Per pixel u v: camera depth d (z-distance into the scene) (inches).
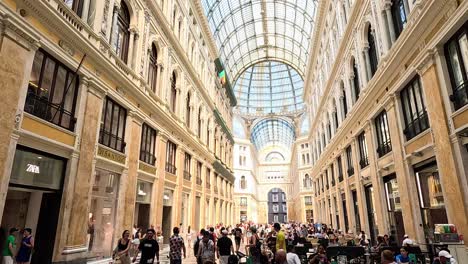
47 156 306.7
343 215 801.6
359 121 598.2
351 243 458.6
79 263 330.0
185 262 495.8
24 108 275.4
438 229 286.0
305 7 1285.7
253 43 1753.2
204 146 951.6
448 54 308.7
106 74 404.5
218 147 1206.9
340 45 687.1
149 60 564.7
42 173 299.0
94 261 374.3
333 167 930.1
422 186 376.5
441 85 310.3
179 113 718.5
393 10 441.4
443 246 273.4
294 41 1626.5
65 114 332.8
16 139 257.3
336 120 838.5
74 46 340.2
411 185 389.7
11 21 253.4
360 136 622.8
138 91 482.6
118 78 427.2
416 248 312.2
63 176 326.6
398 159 417.4
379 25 469.7
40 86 298.2
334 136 805.9
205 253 298.4
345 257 328.2
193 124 841.5
